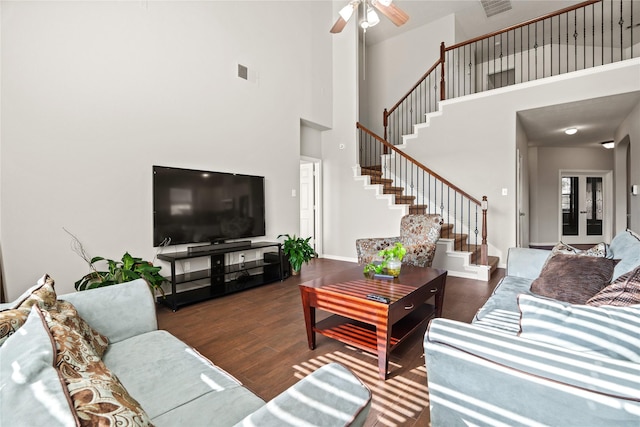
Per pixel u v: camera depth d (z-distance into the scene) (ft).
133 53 10.69
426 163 18.39
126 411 2.03
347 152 19.10
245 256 14.61
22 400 1.87
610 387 2.43
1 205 8.25
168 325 9.08
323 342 7.92
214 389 3.76
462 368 3.11
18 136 8.49
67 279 9.32
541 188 25.22
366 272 8.69
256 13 14.87
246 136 14.37
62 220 9.24
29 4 8.65
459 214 17.20
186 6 12.14
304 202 20.93
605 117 16.33
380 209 17.69
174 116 11.76
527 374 2.73
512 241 15.69
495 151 16.02
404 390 5.92
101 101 9.98
